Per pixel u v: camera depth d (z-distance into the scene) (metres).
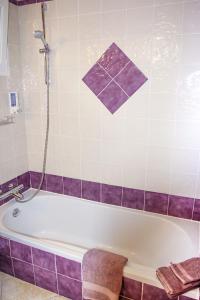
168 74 1.66
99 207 2.10
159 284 1.32
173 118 1.73
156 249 1.91
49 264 1.65
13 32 1.98
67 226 2.27
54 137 2.17
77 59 1.90
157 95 1.73
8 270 1.88
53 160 2.24
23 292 1.74
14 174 2.20
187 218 1.87
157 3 1.58
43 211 2.30
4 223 1.93
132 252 2.02
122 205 2.06
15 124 2.14
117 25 1.72
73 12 1.82
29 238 1.69
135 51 1.71
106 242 2.13
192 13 1.52
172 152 1.79
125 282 1.42
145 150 1.87
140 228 1.97
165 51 1.63
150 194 1.94
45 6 1.88
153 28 1.63
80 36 1.84
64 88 2.00
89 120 1.99
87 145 2.06
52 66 1.99
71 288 1.62
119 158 1.97
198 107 1.64
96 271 1.45
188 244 1.61
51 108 2.10
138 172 1.94
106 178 2.06
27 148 2.31
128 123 1.87
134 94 1.79
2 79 1.93
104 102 1.90
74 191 2.23
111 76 1.82
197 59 1.57
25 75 2.12
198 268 1.33
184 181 1.81
